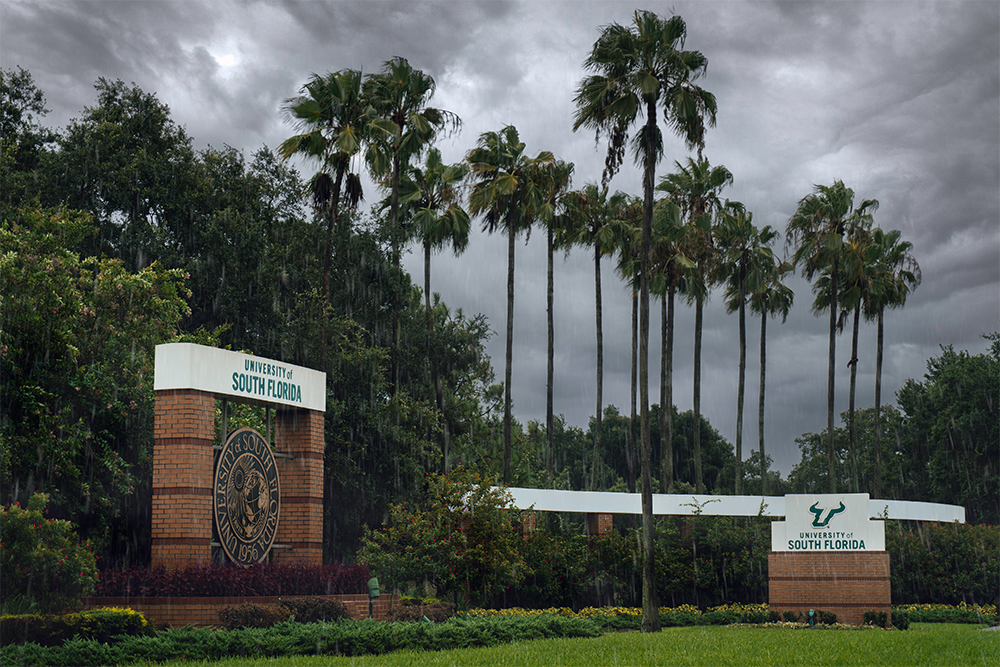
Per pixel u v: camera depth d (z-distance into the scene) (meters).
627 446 80.38
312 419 25.69
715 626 32.66
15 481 22.58
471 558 30.03
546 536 35.69
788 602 34.00
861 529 33.34
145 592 19.73
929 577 44.56
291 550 25.06
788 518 34.53
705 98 30.00
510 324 46.12
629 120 30.27
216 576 20.33
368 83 40.00
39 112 45.00
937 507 48.81
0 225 28.41
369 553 31.50
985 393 64.00
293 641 17.73
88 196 40.91
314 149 38.53
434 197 47.44
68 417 24.88
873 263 56.03
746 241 56.16
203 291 40.53
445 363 47.19
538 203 46.50
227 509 22.14
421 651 19.45
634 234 51.53
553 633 24.88
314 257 43.97
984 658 18.97
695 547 39.50
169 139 44.50
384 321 44.69
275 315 41.03
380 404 40.09
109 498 26.27
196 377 21.61
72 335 25.19
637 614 32.97
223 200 43.50
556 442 80.38
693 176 53.06
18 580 17.91
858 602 32.91
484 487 31.33
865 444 78.38
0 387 22.67
